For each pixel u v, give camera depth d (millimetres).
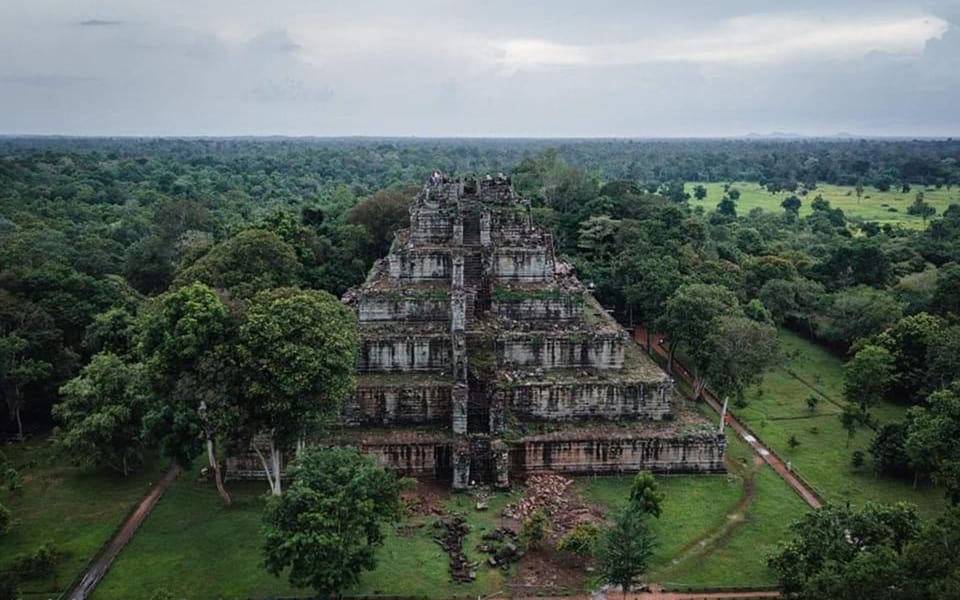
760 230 144875
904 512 39406
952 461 46250
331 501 38406
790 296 98438
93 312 73688
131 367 58844
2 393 66688
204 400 46188
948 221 131375
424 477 57188
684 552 47344
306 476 40438
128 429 56719
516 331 65125
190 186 188625
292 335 47688
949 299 85125
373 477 41375
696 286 73875
